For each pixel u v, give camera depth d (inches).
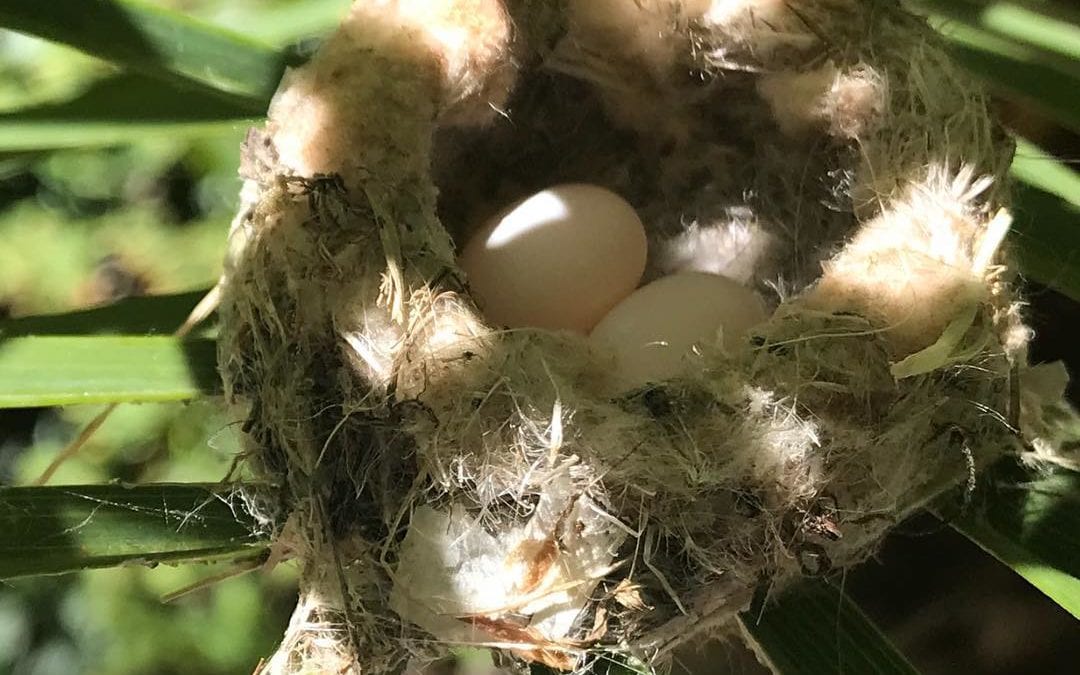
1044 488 2.0
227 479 2.0
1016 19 2.3
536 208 2.3
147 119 2.2
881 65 2.2
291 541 2.0
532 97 2.5
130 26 2.0
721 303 2.2
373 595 2.0
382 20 2.1
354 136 2.0
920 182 2.0
